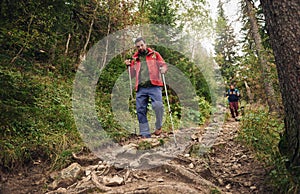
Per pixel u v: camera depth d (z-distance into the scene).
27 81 6.02
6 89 4.81
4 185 3.49
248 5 11.50
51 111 5.54
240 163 4.26
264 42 7.46
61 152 4.30
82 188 3.27
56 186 3.46
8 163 3.81
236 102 10.75
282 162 3.12
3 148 3.89
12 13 7.56
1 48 7.15
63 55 9.41
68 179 3.55
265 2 2.98
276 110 7.36
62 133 4.91
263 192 3.26
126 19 10.62
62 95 6.87
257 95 13.01
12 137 4.23
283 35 2.78
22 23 7.89
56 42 9.16
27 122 4.68
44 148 4.27
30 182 3.63
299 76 2.71
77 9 10.16
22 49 7.64
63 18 9.12
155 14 13.09
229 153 4.81
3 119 4.29
